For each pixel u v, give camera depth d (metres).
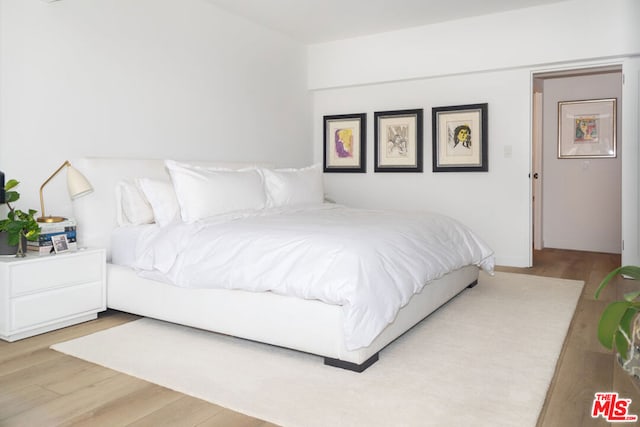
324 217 3.42
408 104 5.47
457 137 5.17
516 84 4.87
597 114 5.91
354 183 5.88
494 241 5.07
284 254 2.52
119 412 1.91
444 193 5.32
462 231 3.71
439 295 3.18
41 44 3.17
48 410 1.92
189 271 2.78
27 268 2.72
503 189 5.00
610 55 4.32
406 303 2.46
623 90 4.38
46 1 3.15
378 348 2.41
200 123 4.41
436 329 2.92
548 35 4.56
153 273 2.94
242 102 4.91
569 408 1.93
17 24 3.04
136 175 3.64
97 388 2.13
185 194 3.24
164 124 4.05
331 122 5.97
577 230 6.12
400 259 2.60
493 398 2.01
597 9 4.34
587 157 5.99
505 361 2.41
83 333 2.88
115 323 3.09
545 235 6.29
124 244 3.31
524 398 2.00
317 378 2.22
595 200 5.98
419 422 1.82
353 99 5.83
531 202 4.92
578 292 3.82
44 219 2.98
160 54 4.00
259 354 2.54
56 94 3.26
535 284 4.12
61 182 3.31
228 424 1.82
